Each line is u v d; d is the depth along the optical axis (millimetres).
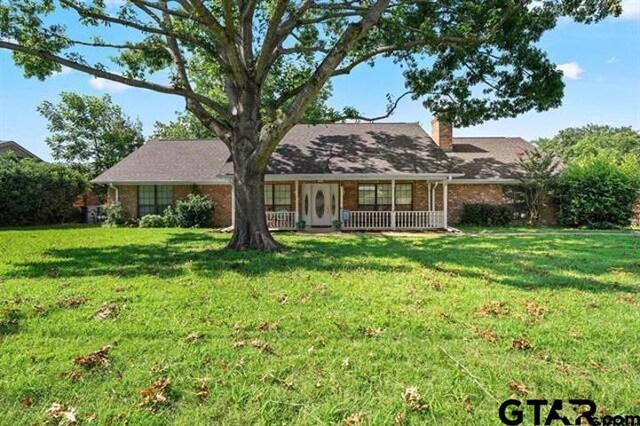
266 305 5328
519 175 20391
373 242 12859
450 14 11281
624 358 3707
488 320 4746
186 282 6703
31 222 20688
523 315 4926
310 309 5160
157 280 6848
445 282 6746
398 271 7711
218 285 6477
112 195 21031
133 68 11500
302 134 20672
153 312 5023
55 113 30969
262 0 11766
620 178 19094
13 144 29984
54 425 2713
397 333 4312
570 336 4230
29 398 3000
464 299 5664
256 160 10539
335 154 18922
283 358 3676
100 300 5582
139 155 21812
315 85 8945
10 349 3846
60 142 31312
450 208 20625
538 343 4039
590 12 9891
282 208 19453
